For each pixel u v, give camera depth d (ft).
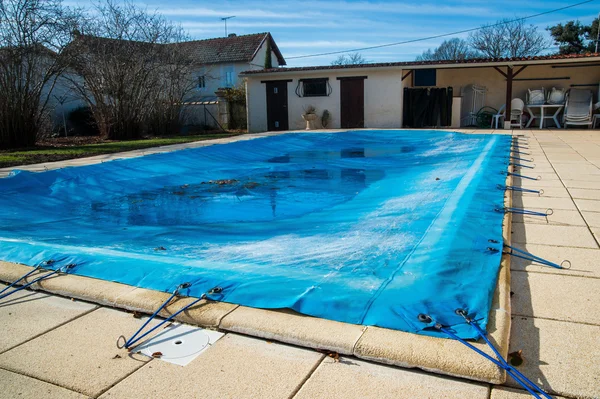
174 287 9.09
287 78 57.36
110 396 6.13
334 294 8.29
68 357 7.13
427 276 8.89
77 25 44.14
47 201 20.80
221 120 66.64
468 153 30.19
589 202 16.12
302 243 12.82
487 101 55.77
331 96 55.88
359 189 22.13
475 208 14.38
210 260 11.11
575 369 6.35
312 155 35.58
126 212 18.98
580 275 9.73
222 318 7.84
